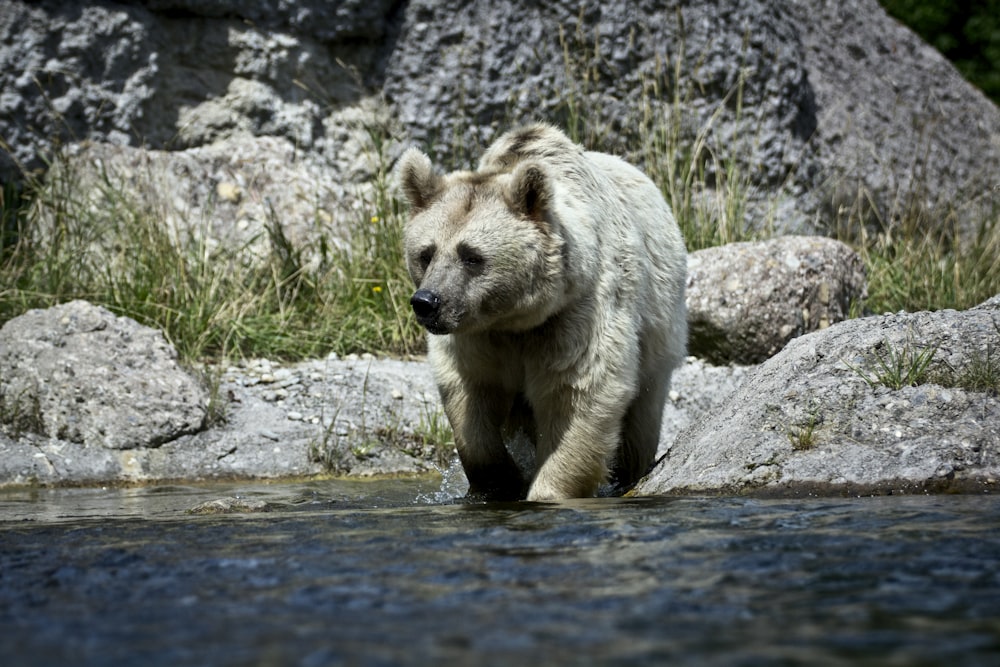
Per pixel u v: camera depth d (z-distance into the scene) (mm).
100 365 12375
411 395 13375
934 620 4996
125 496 10344
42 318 12898
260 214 16750
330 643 4809
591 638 4820
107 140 17047
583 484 9414
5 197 15820
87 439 11922
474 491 10055
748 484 8727
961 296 15977
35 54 16531
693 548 6438
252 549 6793
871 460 8508
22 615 5375
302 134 18016
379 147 17328
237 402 12883
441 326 8797
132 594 5734
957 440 8516
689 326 14602
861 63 22375
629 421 10617
